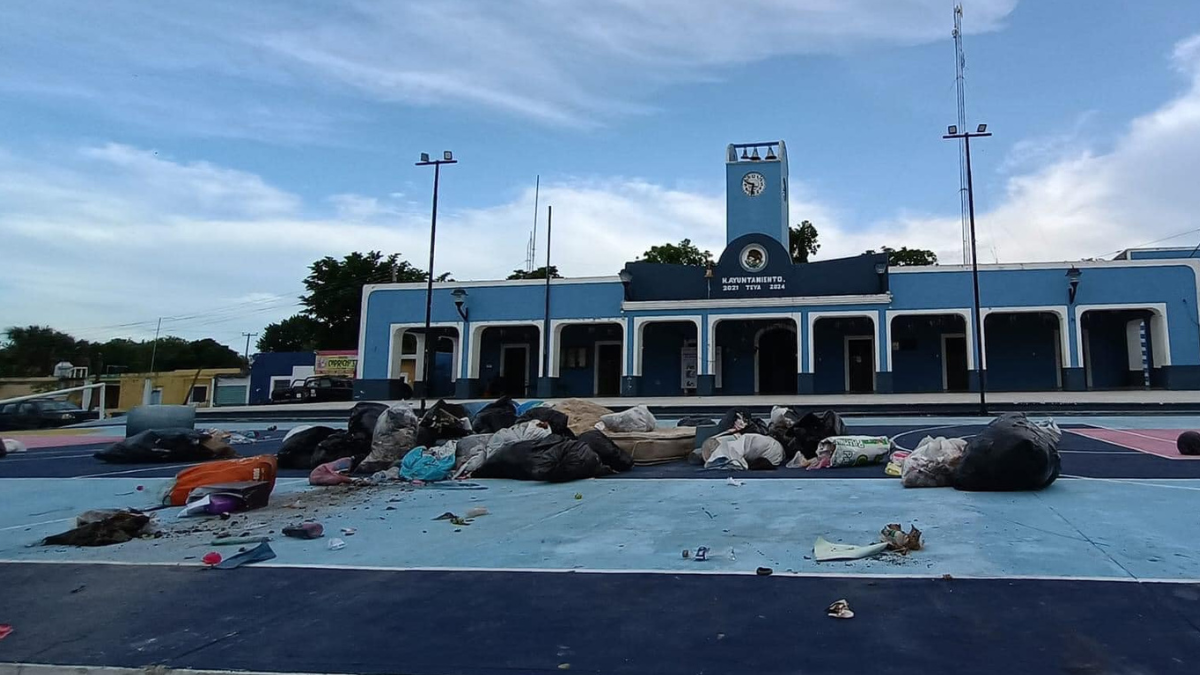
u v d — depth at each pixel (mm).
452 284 31953
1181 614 3889
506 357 34406
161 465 12992
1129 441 12586
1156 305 25812
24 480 11195
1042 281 26688
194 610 4539
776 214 32781
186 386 50531
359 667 3604
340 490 9422
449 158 23672
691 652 3637
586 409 13773
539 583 4883
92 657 3838
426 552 5840
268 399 47844
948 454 8375
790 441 11383
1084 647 3508
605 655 3643
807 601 4320
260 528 6957
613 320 30297
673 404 24125
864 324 30375
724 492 8469
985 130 19688
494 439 10727
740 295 29266
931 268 27438
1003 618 3912
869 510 6957
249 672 3590
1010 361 28734
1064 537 5609
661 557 5461
